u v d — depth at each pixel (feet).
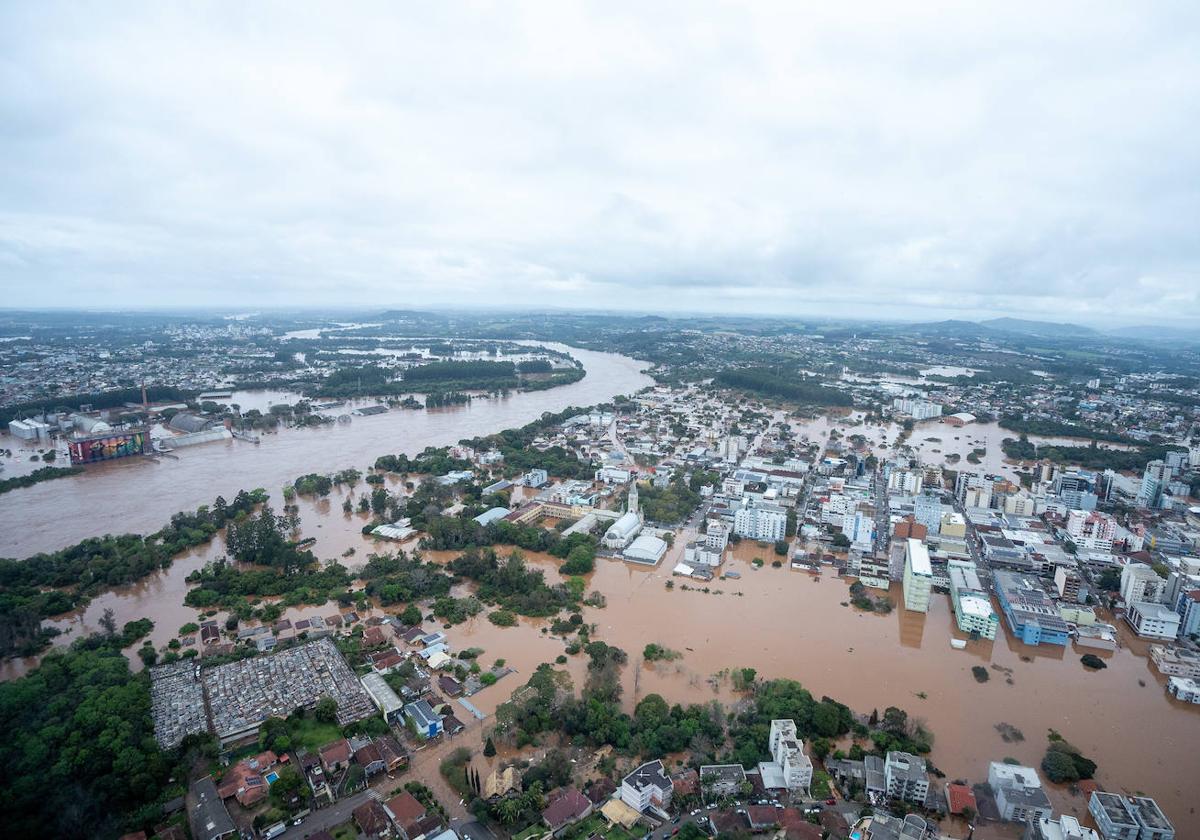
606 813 529.45
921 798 542.57
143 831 514.27
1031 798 531.09
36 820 509.35
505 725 616.80
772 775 563.48
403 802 533.14
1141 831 499.51
